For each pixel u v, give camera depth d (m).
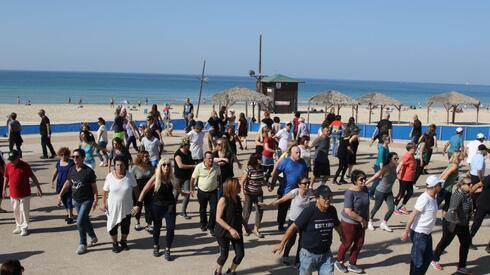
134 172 9.19
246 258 8.24
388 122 17.72
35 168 15.92
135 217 9.54
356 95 140.75
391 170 9.54
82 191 8.20
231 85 188.75
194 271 7.60
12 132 16.81
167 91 124.69
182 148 10.24
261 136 13.51
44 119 17.61
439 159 19.78
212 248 8.66
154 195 8.02
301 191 7.80
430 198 6.94
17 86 130.75
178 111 55.09
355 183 7.46
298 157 9.15
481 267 8.18
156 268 7.70
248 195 9.13
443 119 46.81
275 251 6.59
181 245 8.80
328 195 6.17
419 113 54.44
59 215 10.52
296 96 45.22
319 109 57.50
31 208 11.03
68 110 52.28
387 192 9.68
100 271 7.53
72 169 8.28
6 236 9.09
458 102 37.62
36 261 7.88
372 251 8.73
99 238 9.07
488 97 157.88
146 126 15.28
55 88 124.31
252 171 9.11
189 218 10.52
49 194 12.35
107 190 8.19
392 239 9.39
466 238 7.71
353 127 14.48
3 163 10.34
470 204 7.66
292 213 7.84
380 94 35.34
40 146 20.80
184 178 10.20
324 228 6.25
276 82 44.47
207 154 9.15
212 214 9.22
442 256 8.67
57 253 8.27
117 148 11.79
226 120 19.53
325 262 6.30
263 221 10.44
